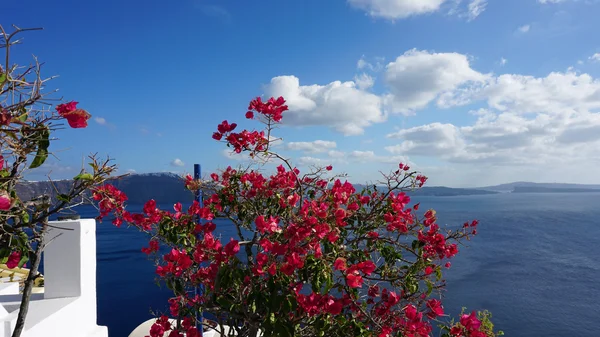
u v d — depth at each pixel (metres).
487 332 4.36
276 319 2.43
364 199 3.62
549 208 190.62
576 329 30.33
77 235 4.59
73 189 2.01
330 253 2.82
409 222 3.57
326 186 3.60
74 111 1.79
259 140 3.58
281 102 3.51
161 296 25.84
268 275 2.64
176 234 3.28
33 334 3.56
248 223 3.53
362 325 2.92
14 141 1.71
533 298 37.47
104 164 2.02
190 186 3.68
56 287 4.58
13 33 1.58
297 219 2.66
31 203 1.95
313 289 2.56
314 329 2.78
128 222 3.37
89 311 4.78
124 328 18.92
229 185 3.60
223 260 2.60
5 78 1.60
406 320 3.24
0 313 3.45
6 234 1.97
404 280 3.41
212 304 2.84
